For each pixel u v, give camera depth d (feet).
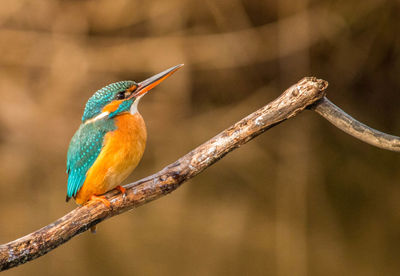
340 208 39.65
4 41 51.16
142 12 51.42
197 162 17.65
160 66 51.19
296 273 34.12
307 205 40.55
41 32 51.90
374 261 34.22
